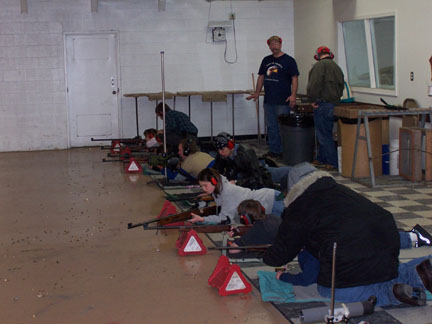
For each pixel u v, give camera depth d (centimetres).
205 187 509
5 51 1130
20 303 402
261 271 426
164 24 1188
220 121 1242
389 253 362
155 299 404
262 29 1227
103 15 1164
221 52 1217
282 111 994
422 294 358
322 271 364
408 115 805
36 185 809
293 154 918
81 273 459
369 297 359
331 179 374
